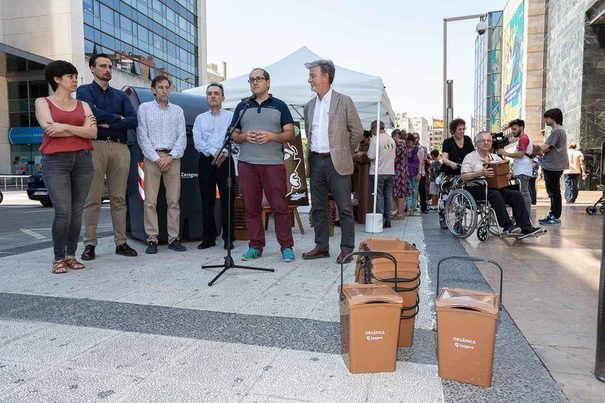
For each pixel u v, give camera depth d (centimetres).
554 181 791
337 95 491
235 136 482
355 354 239
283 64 783
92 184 504
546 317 325
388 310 238
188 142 616
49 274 450
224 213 567
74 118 444
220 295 377
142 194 593
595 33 1722
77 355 265
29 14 2922
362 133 498
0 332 300
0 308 348
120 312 338
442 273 443
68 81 438
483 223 629
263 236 523
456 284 404
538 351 269
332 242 622
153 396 219
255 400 215
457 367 232
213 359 259
